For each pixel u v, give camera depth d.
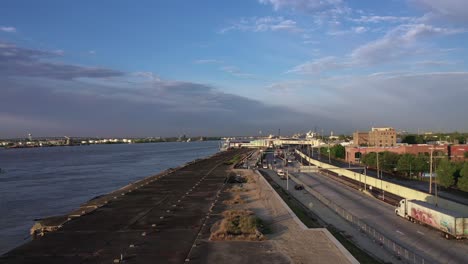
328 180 107.81
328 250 35.75
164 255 34.16
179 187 81.88
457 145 126.62
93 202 70.50
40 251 35.41
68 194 98.56
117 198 66.44
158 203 61.06
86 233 41.78
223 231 40.72
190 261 32.56
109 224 45.97
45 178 135.25
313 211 63.41
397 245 42.38
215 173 114.50
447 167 78.00
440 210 46.91
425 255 38.91
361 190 85.44
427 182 92.25
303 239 39.56
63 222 51.25
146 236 40.47
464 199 67.56
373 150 146.50
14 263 32.12
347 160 160.38
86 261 32.59
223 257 33.62
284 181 105.62
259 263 32.09
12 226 64.50
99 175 145.00
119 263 32.16
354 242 43.78
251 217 47.09
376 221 54.56
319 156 192.25
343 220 56.25
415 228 49.84
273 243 38.03
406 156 102.62
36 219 69.62
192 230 43.00
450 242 43.03
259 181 92.75
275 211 55.16
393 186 78.50
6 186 114.06
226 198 66.62
